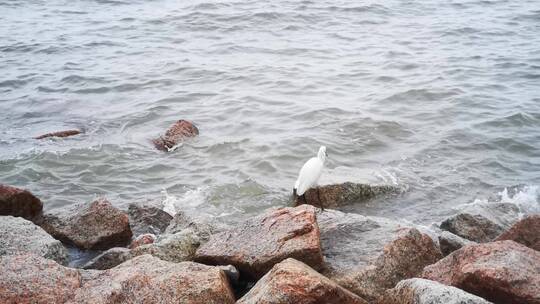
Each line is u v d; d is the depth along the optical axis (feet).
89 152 51.06
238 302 22.94
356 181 41.83
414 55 80.07
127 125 58.13
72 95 67.51
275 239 27.30
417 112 59.36
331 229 30.63
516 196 43.04
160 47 85.97
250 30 94.17
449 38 88.58
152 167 48.44
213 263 28.12
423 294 21.91
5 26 100.22
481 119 57.00
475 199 42.70
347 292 22.98
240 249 27.61
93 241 34.55
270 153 50.06
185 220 35.63
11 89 70.23
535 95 63.46
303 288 22.09
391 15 103.60
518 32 90.89
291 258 24.53
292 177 46.42
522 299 23.90
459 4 111.24
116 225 35.12
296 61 78.13
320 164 35.78
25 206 37.19
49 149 51.65
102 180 46.70
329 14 103.19
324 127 55.36
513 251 25.93
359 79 70.33
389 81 69.36
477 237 35.37
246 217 40.14
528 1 112.06
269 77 71.15
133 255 29.73
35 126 58.49
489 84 67.31
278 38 89.92
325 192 40.45
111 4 115.85
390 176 45.42
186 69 74.79
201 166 48.42
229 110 60.59
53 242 29.58
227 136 54.03
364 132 54.24
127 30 95.66
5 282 23.59
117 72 74.79
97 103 64.80
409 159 49.11
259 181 45.21
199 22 98.37
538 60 76.02
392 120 56.54
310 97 64.03
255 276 27.22
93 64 78.74
